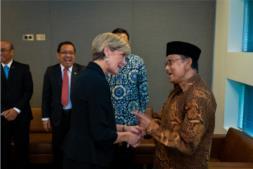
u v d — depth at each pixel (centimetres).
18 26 447
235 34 371
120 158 294
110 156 180
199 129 160
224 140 335
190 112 163
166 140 168
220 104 400
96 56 176
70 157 172
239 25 370
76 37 451
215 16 445
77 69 342
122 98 278
